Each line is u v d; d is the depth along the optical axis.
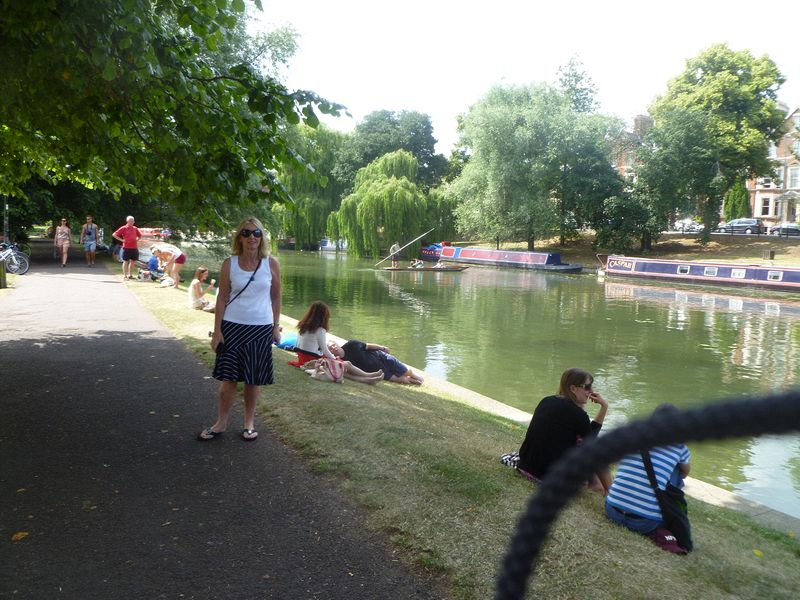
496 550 4.54
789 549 5.64
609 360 16.91
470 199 55.28
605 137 56.03
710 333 21.53
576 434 5.81
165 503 5.19
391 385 10.88
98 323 12.80
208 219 7.89
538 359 16.70
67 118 7.37
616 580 4.25
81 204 29.77
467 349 17.77
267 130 7.27
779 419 0.36
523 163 52.53
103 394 7.98
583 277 43.00
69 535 4.63
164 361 9.77
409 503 5.21
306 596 4.05
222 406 6.66
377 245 53.28
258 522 4.95
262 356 6.50
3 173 10.66
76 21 5.59
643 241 55.22
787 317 25.62
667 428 0.41
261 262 6.47
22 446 6.22
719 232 63.06
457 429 7.98
